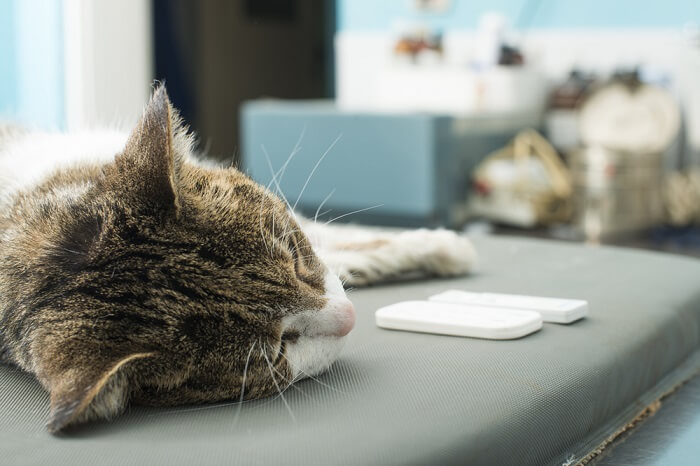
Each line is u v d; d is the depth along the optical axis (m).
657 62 3.50
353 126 3.13
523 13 3.74
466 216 3.23
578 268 1.30
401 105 3.69
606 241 2.97
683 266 1.31
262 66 4.06
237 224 0.80
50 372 0.70
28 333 0.76
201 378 0.74
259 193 0.88
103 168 0.88
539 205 3.13
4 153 1.12
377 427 0.68
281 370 0.79
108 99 3.74
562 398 0.78
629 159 3.00
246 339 0.76
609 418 0.87
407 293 1.16
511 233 3.12
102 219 0.79
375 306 1.09
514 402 0.74
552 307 0.99
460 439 0.66
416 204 3.05
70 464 0.63
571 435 0.79
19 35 3.72
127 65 3.77
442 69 3.61
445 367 0.82
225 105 3.99
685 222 3.07
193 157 1.20
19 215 0.89
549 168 3.23
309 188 3.25
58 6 3.72
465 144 3.18
